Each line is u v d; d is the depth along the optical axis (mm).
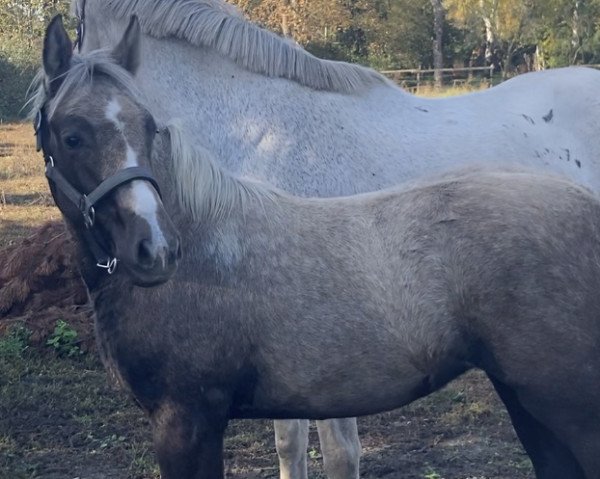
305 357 3080
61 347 6383
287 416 3221
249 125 4059
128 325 3098
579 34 29703
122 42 3301
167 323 3068
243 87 4094
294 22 26734
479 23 31172
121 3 4109
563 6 29047
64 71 3182
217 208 3166
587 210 3059
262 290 3096
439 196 3113
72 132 3023
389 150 4102
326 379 3096
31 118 3332
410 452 4926
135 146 3012
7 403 5480
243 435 5113
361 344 3068
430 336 3047
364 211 3180
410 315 3045
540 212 3018
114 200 2986
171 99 4082
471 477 4602
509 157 4195
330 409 3168
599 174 4395
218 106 4086
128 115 3037
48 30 3156
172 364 3070
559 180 3154
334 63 4188
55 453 4895
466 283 3004
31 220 10391
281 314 3082
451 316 3041
